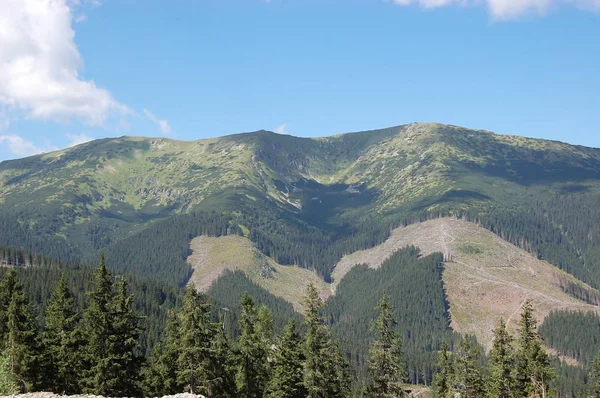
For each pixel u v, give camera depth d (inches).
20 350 2581.2
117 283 2625.5
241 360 2920.8
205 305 2719.0
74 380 2751.0
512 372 3051.2
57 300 2839.6
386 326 2950.3
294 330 3065.9
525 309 3117.6
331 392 2955.2
